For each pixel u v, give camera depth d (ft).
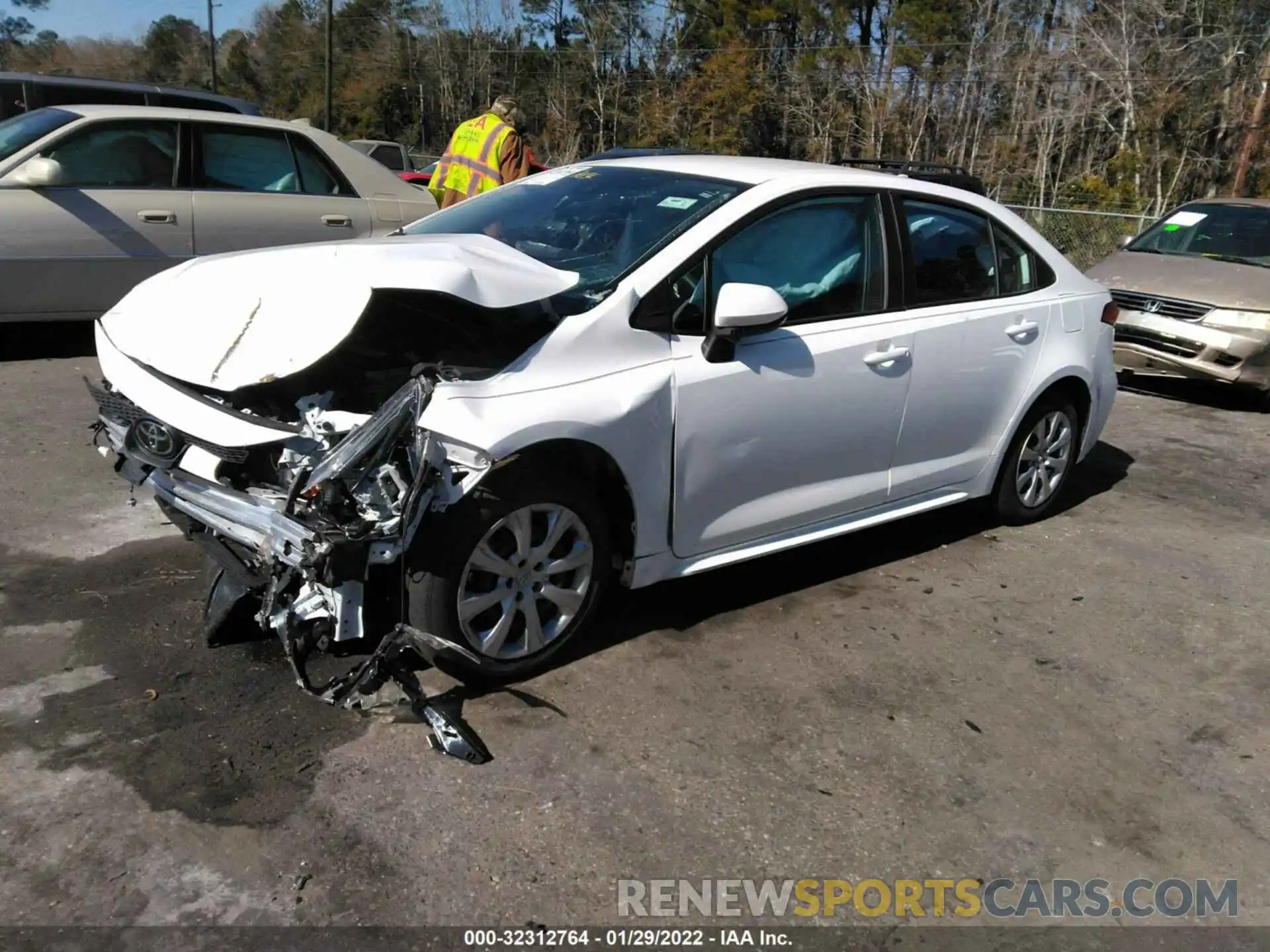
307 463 9.73
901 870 9.22
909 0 145.07
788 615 13.66
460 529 10.40
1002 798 10.27
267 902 8.27
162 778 9.53
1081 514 18.44
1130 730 11.64
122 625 12.05
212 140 24.52
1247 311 25.95
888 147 144.66
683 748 10.61
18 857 8.50
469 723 10.71
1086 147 126.21
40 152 22.50
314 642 10.50
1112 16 115.96
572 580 11.71
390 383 11.21
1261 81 100.94
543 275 11.40
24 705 10.44
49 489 15.94
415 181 59.82
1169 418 26.03
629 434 11.39
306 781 9.65
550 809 9.57
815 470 13.56
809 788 10.17
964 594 14.75
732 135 155.33
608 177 14.39
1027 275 16.29
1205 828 10.08
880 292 14.06
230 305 10.93
